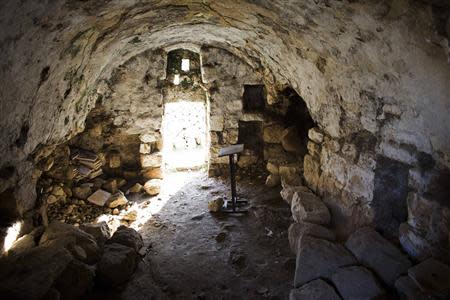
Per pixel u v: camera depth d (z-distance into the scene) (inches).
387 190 92.7
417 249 81.0
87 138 182.2
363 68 85.4
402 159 85.4
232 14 109.0
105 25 95.6
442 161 72.9
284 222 145.9
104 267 95.7
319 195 136.3
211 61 188.2
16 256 81.2
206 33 153.8
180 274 112.2
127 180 196.4
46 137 106.2
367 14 64.9
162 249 129.3
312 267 92.1
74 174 170.6
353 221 110.0
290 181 166.6
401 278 76.0
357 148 106.1
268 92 193.5
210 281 108.5
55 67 88.0
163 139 198.8
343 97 106.0
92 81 133.4
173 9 105.8
